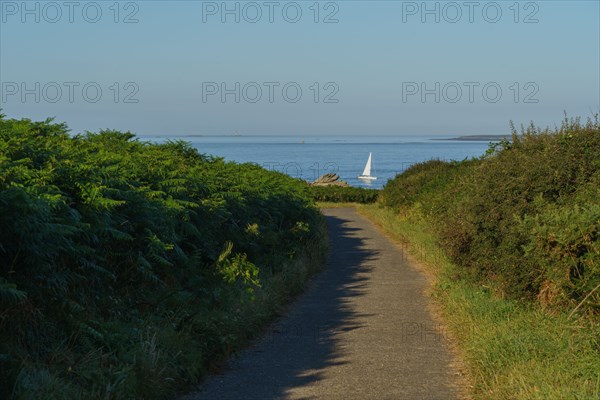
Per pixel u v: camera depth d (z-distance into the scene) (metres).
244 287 10.12
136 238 8.23
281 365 7.66
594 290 7.48
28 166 7.27
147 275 7.75
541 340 7.49
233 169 15.16
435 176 27.44
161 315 7.74
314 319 10.30
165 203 8.80
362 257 18.22
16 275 5.94
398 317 10.41
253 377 7.18
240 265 10.21
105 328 6.67
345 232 25.78
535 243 8.57
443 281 12.56
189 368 6.82
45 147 7.87
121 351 6.39
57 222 6.44
